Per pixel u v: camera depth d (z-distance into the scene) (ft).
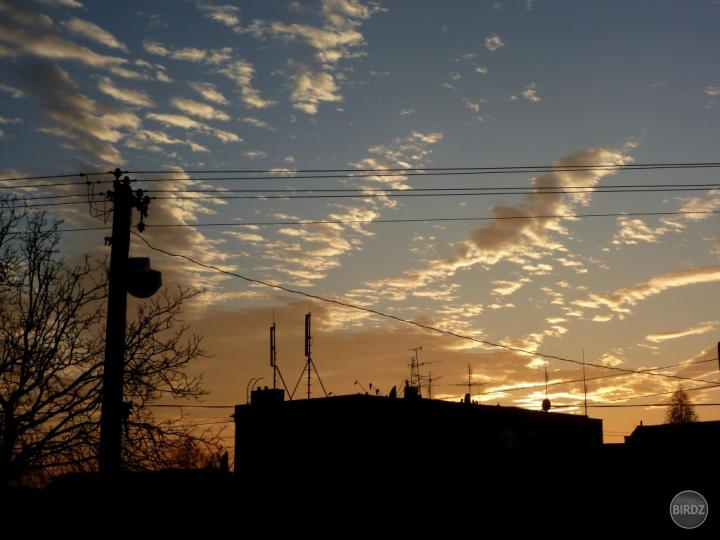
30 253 66.59
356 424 126.52
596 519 146.10
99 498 54.95
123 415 60.95
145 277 57.06
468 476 140.26
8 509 61.52
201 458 69.05
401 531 126.72
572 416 165.17
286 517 123.65
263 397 133.28
